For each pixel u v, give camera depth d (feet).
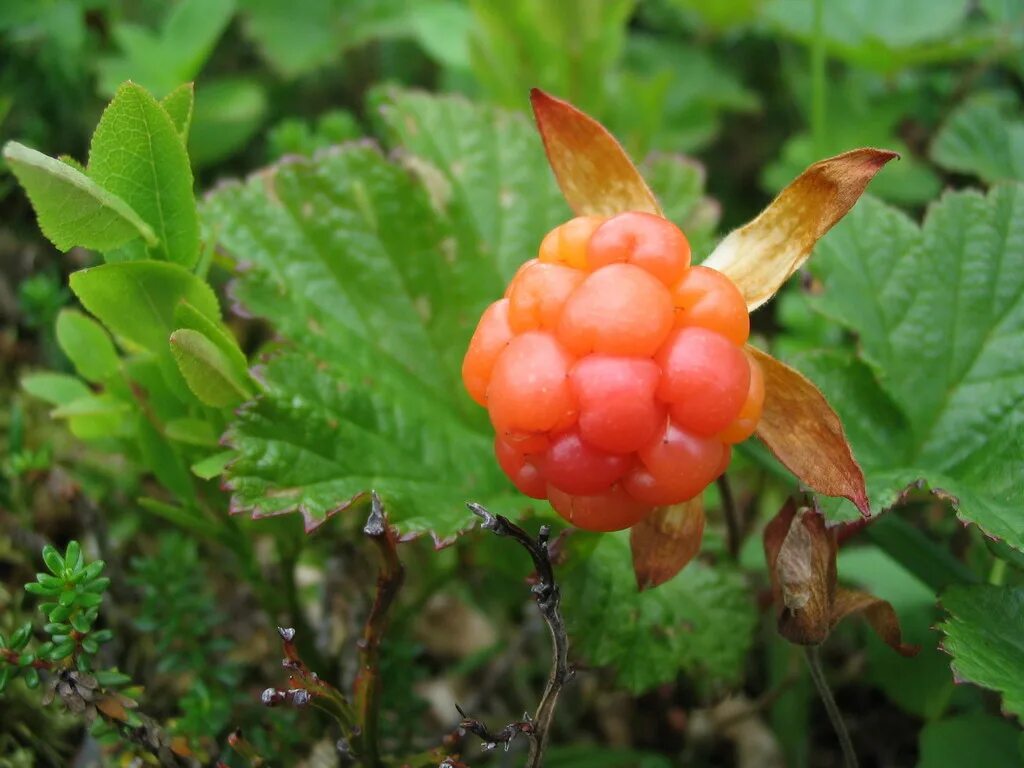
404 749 0.35
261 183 0.35
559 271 0.25
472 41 0.48
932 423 0.32
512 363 0.24
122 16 0.58
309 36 0.57
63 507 0.38
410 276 0.36
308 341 0.33
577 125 0.28
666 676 0.31
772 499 0.43
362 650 0.27
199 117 0.50
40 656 0.26
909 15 0.58
